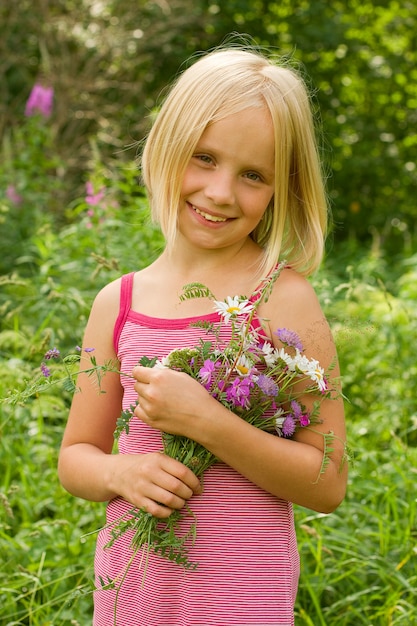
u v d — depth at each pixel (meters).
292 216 2.27
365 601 3.09
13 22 9.93
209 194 2.03
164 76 10.92
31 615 2.87
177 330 2.09
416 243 10.26
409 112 12.85
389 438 4.36
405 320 5.20
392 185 12.60
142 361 1.99
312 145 2.19
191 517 1.97
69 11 10.24
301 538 3.26
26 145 7.74
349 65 12.40
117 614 2.04
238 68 2.09
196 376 1.97
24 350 4.21
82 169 9.32
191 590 1.95
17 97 10.16
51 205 7.81
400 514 3.57
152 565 1.99
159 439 2.05
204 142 2.04
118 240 4.73
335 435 2.04
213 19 10.73
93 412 2.25
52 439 3.89
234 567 1.95
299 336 2.05
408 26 12.57
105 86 10.18
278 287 2.09
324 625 2.87
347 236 12.25
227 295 2.12
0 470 3.82
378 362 4.84
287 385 1.96
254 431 1.92
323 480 1.98
